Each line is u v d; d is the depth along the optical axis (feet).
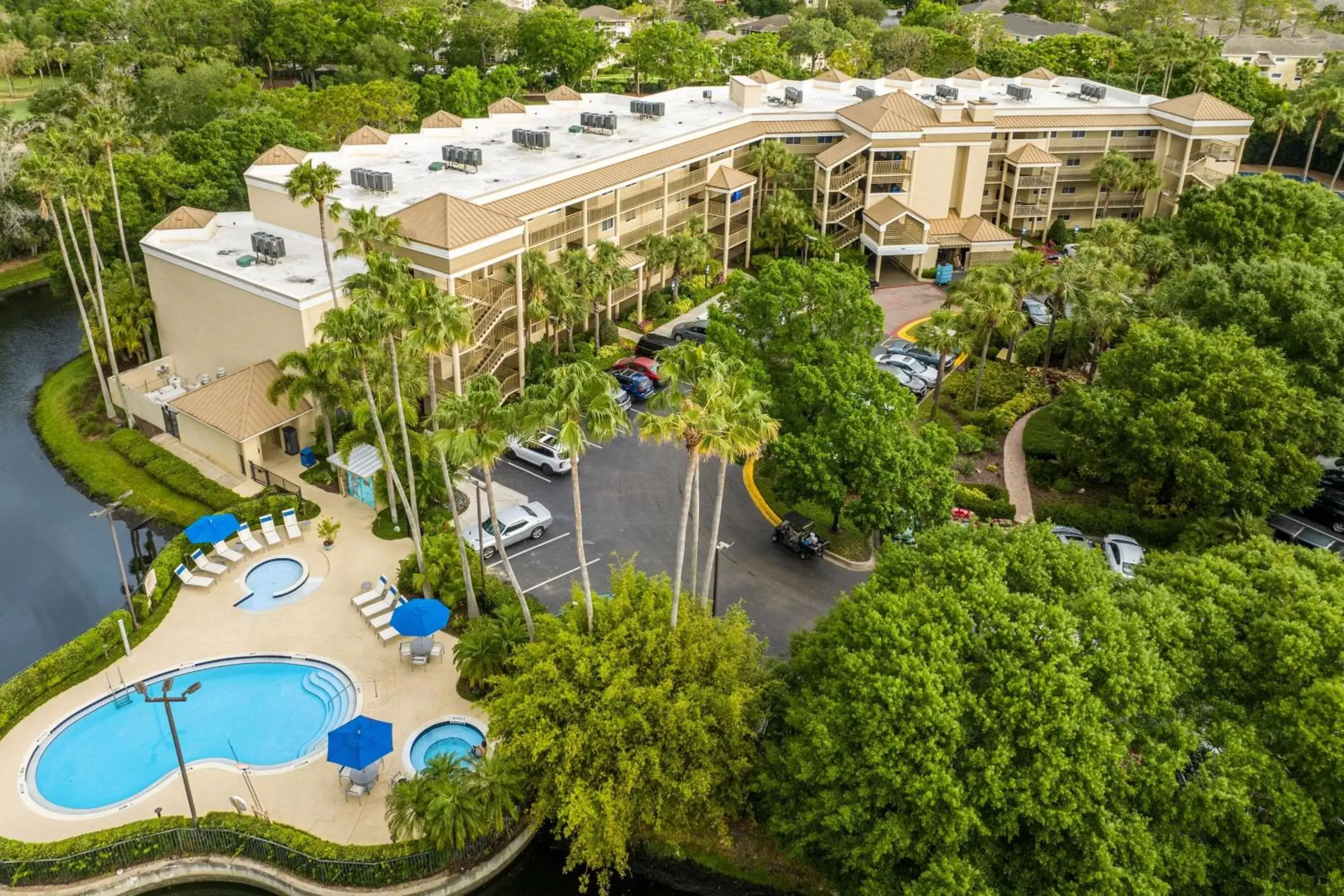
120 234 255.29
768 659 143.95
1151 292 243.81
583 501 196.54
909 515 167.12
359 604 163.02
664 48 499.51
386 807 128.57
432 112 448.24
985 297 215.51
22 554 186.60
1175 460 172.65
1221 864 105.19
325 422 196.54
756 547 183.62
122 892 120.26
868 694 106.63
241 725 142.41
